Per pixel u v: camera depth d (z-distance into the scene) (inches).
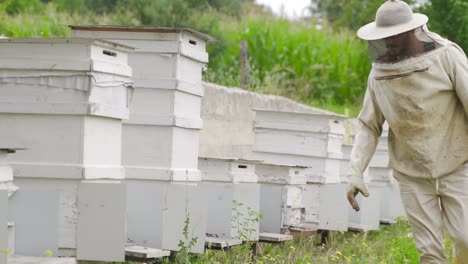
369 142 241.1
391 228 463.2
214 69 720.3
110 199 219.5
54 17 677.3
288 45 831.1
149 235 265.3
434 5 783.1
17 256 215.5
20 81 223.9
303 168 357.4
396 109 225.9
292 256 334.6
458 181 227.5
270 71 794.2
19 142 224.5
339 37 889.5
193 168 284.4
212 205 305.4
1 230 184.9
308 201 386.0
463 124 227.0
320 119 397.4
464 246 227.9
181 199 267.4
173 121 267.9
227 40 721.0
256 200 317.1
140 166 269.6
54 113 220.8
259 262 298.2
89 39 218.8
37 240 222.2
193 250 272.5
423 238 232.8
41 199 222.2
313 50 834.8
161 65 270.2
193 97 282.8
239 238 303.0
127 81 236.5
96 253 220.1
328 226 384.8
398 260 334.6
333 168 402.0
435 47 221.3
